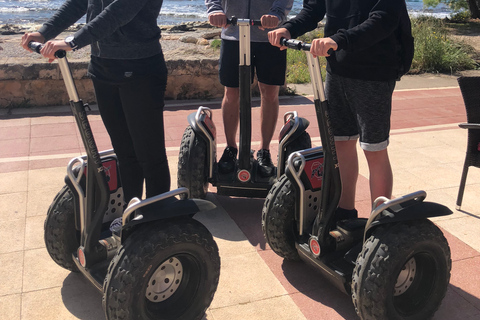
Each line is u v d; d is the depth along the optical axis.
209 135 3.57
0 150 4.96
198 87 7.22
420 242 2.28
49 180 4.22
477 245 3.27
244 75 3.28
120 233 2.37
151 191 2.69
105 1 2.39
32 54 7.44
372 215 2.32
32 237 3.29
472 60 10.53
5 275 2.88
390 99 2.62
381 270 2.22
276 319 2.55
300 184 2.71
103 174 2.34
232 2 3.71
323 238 2.59
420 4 31.28
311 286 2.84
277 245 2.89
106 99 2.61
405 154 4.98
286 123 3.58
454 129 5.92
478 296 2.76
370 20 2.33
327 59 2.70
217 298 2.71
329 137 2.44
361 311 2.29
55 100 6.67
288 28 2.65
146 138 2.60
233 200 3.98
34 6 26.50
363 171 4.49
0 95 6.47
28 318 2.53
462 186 3.70
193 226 2.29
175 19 22.89
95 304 2.65
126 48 2.42
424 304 2.44
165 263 2.28
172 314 2.32
